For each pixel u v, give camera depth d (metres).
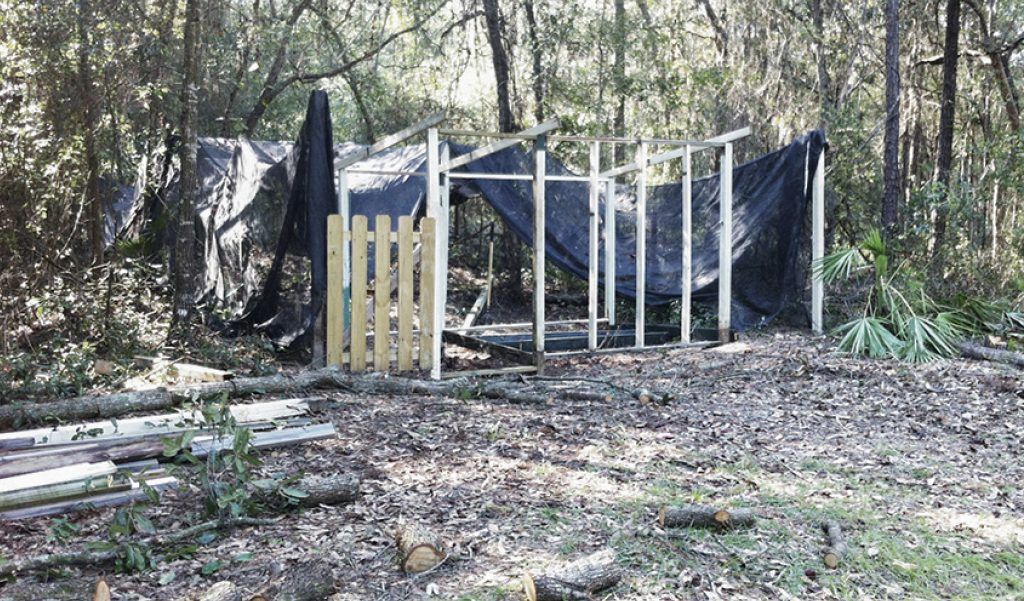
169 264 9.88
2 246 7.14
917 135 16.55
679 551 3.53
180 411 5.46
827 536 3.75
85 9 7.35
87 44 7.24
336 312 7.46
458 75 16.67
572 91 14.88
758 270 10.01
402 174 9.91
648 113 16.14
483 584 3.21
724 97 15.00
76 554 3.28
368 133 16.36
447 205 8.83
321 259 7.49
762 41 15.12
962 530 3.87
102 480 3.96
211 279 9.69
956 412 6.06
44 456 4.34
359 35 16.16
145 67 8.52
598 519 3.88
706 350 8.88
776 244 9.84
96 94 7.56
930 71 17.03
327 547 3.53
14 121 6.90
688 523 3.79
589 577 3.09
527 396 6.40
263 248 8.55
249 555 3.42
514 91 15.17
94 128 7.72
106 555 3.32
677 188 10.62
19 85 6.82
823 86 14.26
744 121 14.55
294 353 7.98
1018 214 15.52
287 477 4.05
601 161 16.61
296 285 7.99
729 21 15.84
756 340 9.29
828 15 15.03
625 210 10.96
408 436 5.32
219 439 4.15
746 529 3.78
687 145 9.15
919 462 4.93
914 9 14.86
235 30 13.82
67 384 6.06
